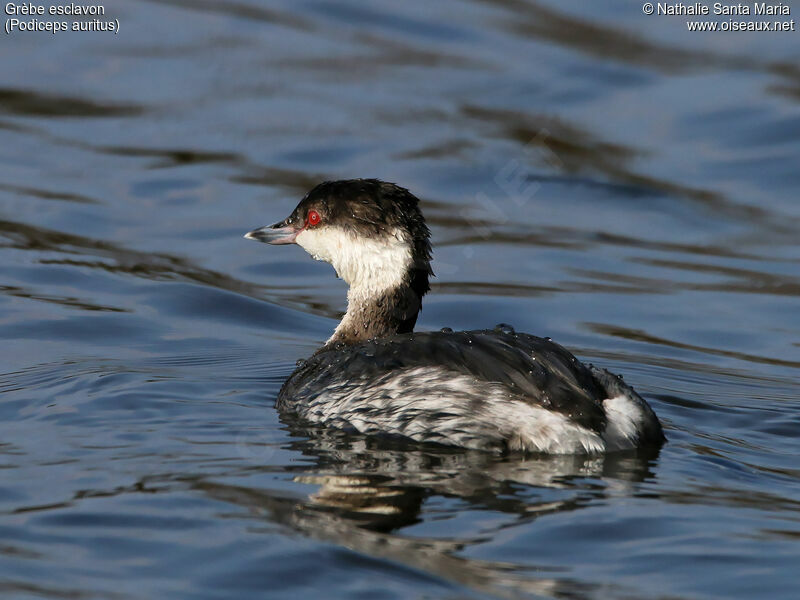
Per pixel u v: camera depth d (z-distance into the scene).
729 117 20.22
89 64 21.81
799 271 16.05
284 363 12.61
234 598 6.87
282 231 11.97
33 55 21.97
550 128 19.81
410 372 9.97
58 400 10.75
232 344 13.39
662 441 9.64
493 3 24.58
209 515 7.94
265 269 16.05
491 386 9.62
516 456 9.32
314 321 14.45
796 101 20.62
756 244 16.95
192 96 20.86
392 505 8.20
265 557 7.34
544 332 14.11
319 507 8.13
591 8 24.16
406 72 21.97
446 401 9.69
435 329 14.20
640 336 13.98
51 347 12.87
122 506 8.06
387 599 6.88
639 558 7.41
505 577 7.14
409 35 23.48
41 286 14.69
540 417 9.37
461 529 7.80
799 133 19.62
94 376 11.64
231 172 18.34
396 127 19.88
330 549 7.45
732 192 18.20
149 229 16.62
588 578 7.14
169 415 10.34
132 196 17.56
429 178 18.34
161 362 12.47
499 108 20.56
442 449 9.52
